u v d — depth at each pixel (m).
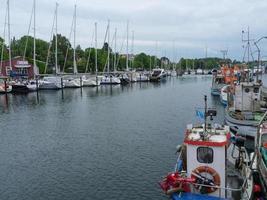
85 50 148.12
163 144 36.56
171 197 18.78
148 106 66.38
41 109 61.91
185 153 20.05
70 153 33.88
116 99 78.00
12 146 36.75
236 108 41.19
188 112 58.28
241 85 41.22
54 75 100.69
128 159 31.61
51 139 39.56
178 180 18.56
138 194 24.20
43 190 25.14
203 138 18.69
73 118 52.78
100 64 139.75
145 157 32.09
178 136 40.09
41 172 28.69
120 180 26.69
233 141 26.56
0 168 29.73
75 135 41.41
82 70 138.88
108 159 31.73
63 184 26.14
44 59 137.38
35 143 37.88
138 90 102.75
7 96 80.69
